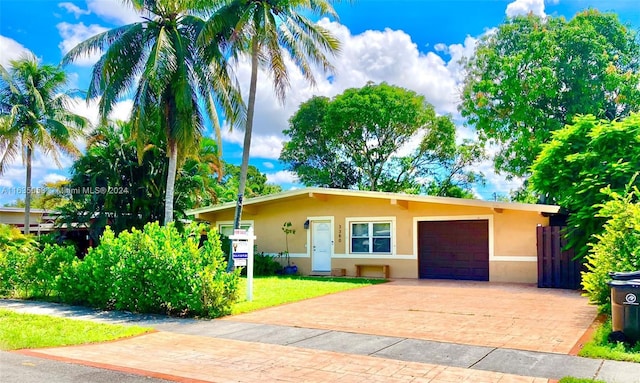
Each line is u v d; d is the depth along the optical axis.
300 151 38.34
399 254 18.45
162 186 23.92
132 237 11.64
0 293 14.12
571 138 15.05
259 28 16.91
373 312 10.53
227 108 19.80
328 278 18.33
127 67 18.52
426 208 18.06
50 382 5.95
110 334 8.80
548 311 10.33
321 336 8.32
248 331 8.91
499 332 8.34
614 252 9.02
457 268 17.56
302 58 17.91
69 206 24.16
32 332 9.03
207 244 11.06
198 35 17.78
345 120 34.81
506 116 26.02
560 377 5.80
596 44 23.58
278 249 21.00
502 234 16.67
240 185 17.84
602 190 10.91
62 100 27.27
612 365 6.20
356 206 19.42
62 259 13.48
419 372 6.17
